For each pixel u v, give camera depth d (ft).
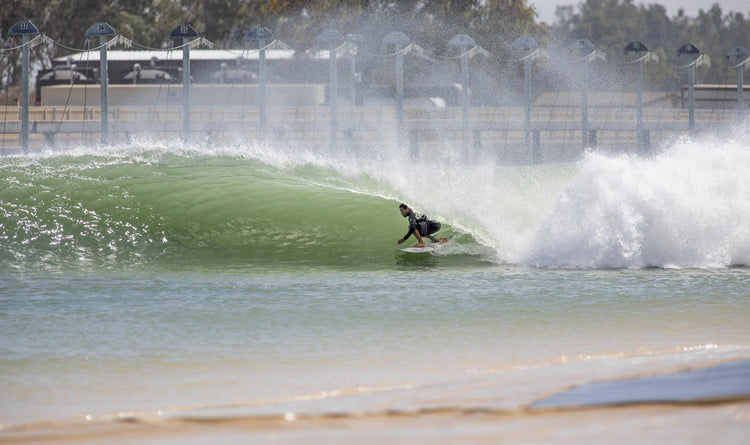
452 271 189.47
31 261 206.49
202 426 61.05
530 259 203.72
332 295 157.17
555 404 60.64
